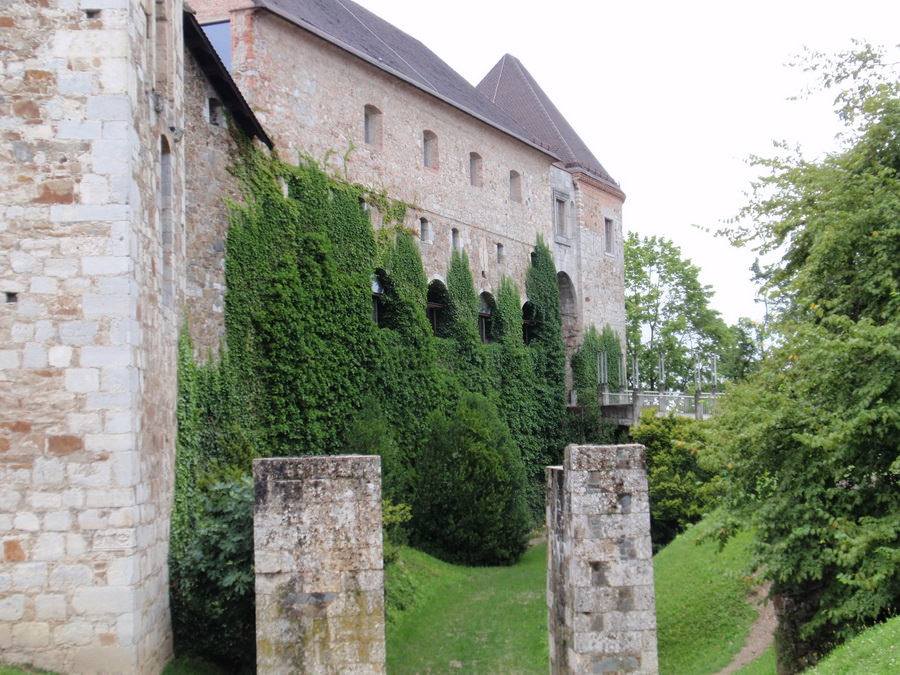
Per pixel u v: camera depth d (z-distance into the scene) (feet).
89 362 41.60
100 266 42.01
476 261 118.73
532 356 128.16
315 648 37.88
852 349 42.39
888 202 46.11
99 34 42.86
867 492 43.32
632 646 40.52
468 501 91.86
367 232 95.66
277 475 38.40
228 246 73.26
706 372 187.21
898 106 48.44
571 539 41.11
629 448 41.55
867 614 41.22
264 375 76.48
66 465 41.19
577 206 145.48
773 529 44.34
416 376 99.91
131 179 42.93
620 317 155.33
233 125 75.15
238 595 45.91
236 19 84.99
